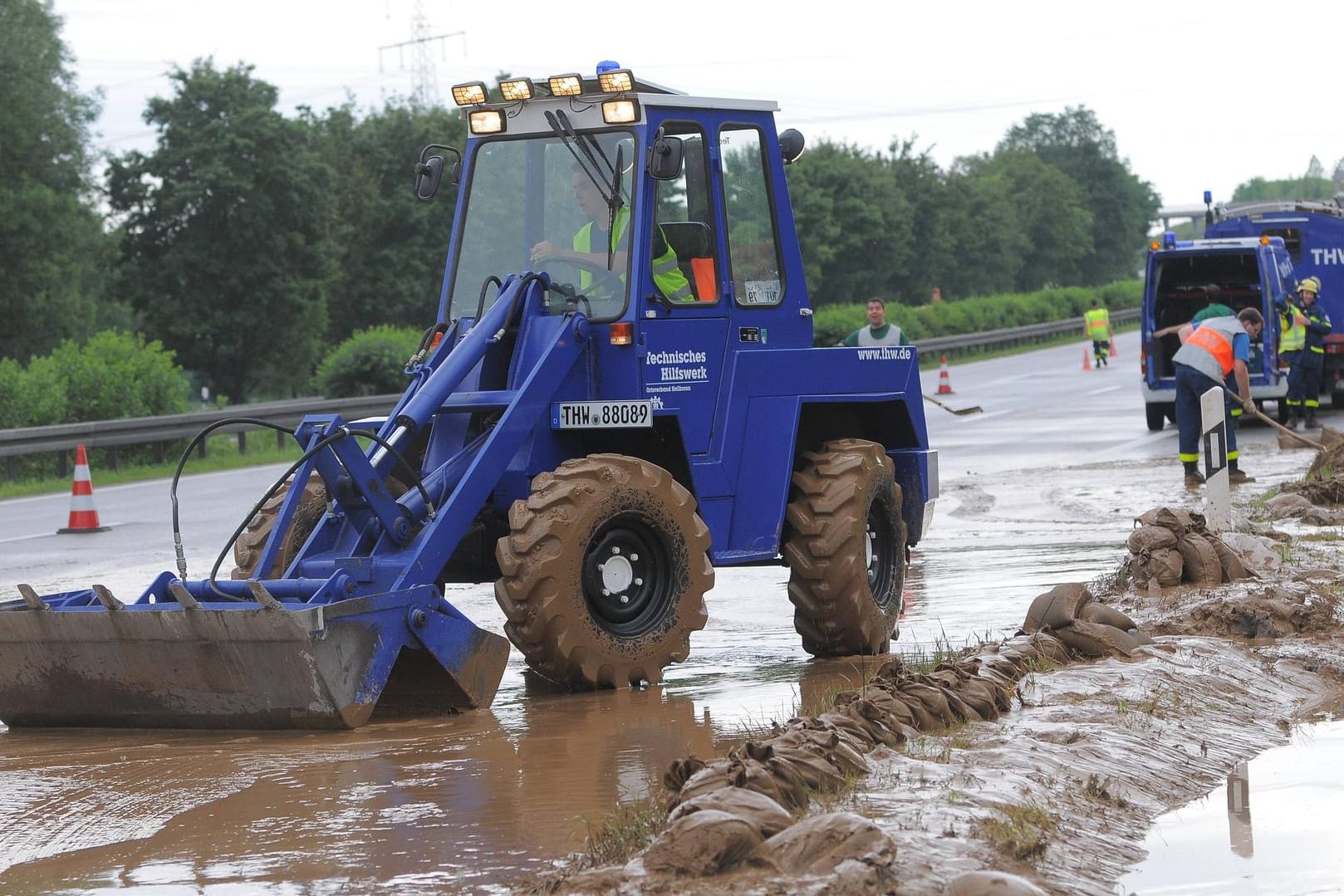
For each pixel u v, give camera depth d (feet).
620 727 26.55
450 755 24.68
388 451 29.22
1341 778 22.70
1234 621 32.27
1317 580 37.45
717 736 25.71
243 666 26.40
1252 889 17.95
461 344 30.81
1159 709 25.70
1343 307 107.55
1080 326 256.32
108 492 81.87
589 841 19.15
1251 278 95.20
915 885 16.83
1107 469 73.36
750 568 47.78
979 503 62.39
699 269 32.89
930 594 40.96
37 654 27.89
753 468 33.24
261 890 18.16
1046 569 44.29
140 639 26.86
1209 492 41.50
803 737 21.57
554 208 32.83
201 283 217.15
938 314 217.15
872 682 26.27
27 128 201.77
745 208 34.09
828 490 33.81
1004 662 27.61
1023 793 20.68
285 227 220.43
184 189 212.43
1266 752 24.44
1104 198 517.14
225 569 50.65
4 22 204.85
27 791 23.18
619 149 32.12
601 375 31.58
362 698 26.61
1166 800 21.72
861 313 191.31
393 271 246.47
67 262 205.98
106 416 107.55
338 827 20.63
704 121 33.14
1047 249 429.79
